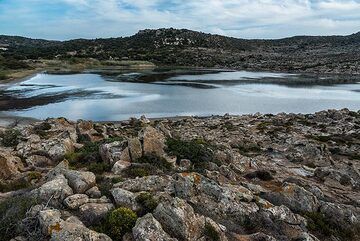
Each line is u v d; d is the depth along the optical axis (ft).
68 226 42.47
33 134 106.42
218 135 155.84
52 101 291.38
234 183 76.28
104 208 50.11
